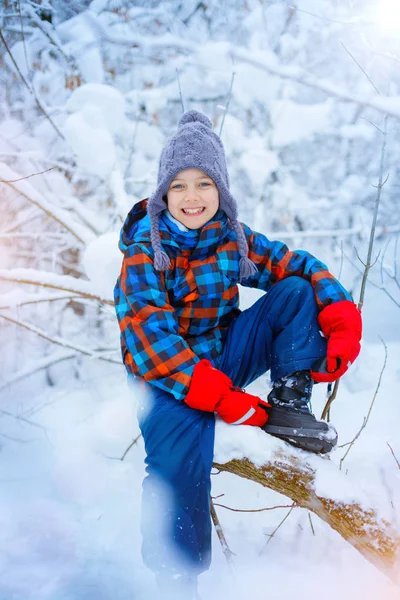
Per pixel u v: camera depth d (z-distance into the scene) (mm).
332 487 1682
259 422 1776
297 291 1906
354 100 3600
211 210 1902
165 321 1791
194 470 1688
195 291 1933
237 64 3918
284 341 1854
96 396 3963
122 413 3207
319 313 1880
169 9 4559
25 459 3117
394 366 3904
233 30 4555
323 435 1738
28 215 4219
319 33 4328
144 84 4504
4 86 4383
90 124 3395
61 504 2551
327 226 4734
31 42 4332
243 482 2699
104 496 2629
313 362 1824
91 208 4223
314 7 4262
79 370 4254
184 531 1660
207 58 3816
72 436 3148
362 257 4844
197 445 1702
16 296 3322
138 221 2018
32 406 3666
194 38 4496
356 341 1826
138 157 4281
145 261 1864
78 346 3586
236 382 2016
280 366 1842
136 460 2955
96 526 2346
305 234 4262
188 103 4480
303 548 2238
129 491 2686
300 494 1720
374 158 4762
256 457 1729
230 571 2008
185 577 1647
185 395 1718
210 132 1942
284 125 4090
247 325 1979
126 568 2016
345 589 1923
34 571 1971
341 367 1802
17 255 4422
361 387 3645
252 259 2043
